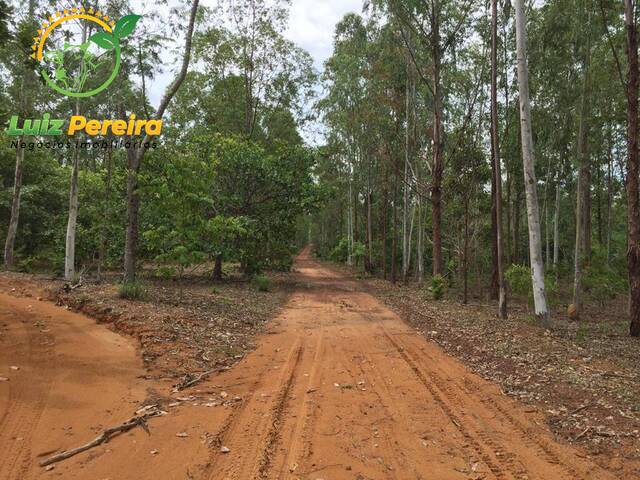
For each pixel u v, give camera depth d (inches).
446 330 422.9
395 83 902.4
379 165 1169.4
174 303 439.5
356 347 343.3
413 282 1079.6
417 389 243.0
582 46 599.5
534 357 317.7
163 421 187.3
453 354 328.2
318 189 834.8
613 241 1284.4
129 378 237.6
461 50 813.9
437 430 188.4
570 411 212.4
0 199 798.5
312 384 247.8
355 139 1198.3
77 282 515.8
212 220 467.2
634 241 455.2
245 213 813.9
